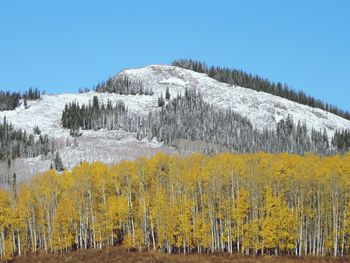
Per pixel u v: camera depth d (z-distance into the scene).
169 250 93.88
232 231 95.19
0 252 98.12
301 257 87.81
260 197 96.38
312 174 94.19
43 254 98.94
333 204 90.94
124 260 87.69
